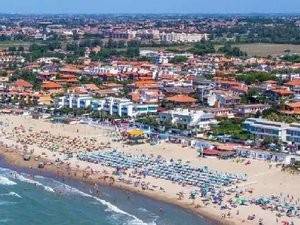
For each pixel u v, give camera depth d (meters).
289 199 186.00
